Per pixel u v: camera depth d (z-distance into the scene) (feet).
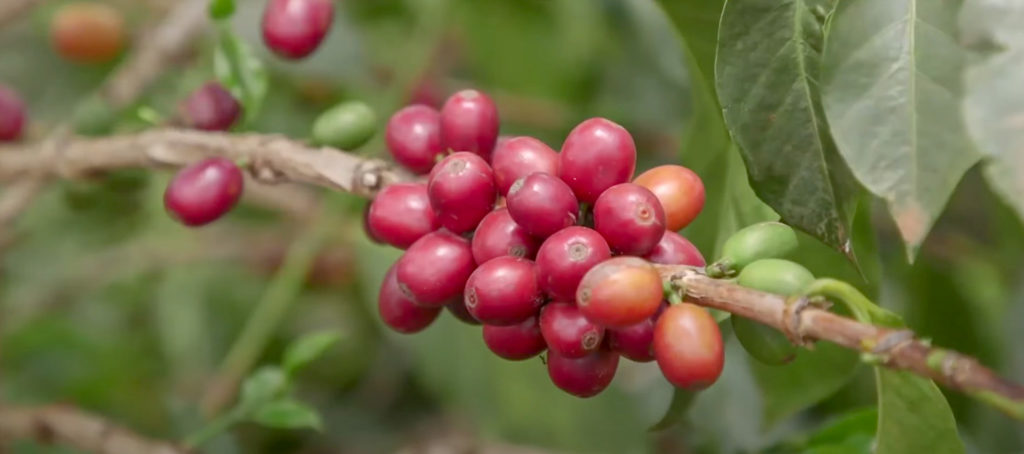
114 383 2.45
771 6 1.40
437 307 1.48
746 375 2.06
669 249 1.37
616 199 1.33
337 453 2.69
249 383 1.75
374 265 2.07
